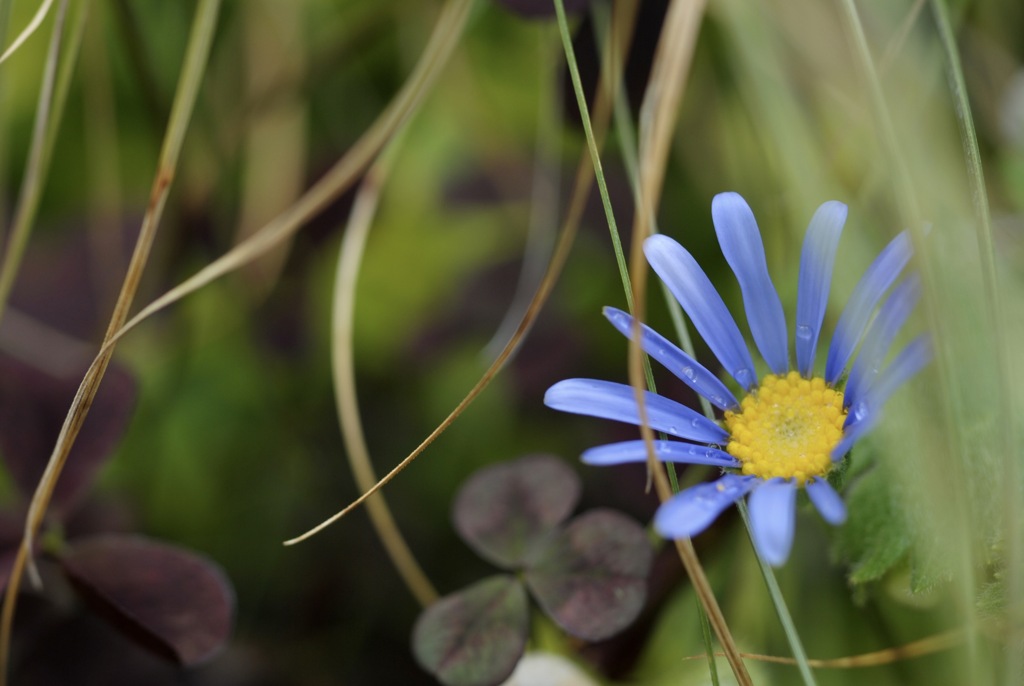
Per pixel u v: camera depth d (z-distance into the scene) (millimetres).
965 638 212
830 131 258
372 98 302
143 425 277
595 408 207
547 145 278
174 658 229
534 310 227
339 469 280
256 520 276
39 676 247
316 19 298
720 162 275
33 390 241
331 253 295
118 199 288
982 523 211
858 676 239
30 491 238
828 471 210
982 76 264
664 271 214
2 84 265
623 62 260
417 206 298
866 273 211
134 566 231
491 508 233
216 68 295
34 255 284
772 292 215
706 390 214
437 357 286
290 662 263
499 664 224
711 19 271
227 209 292
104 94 284
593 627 224
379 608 269
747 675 212
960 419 208
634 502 256
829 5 255
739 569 245
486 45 300
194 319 284
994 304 208
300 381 286
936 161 231
